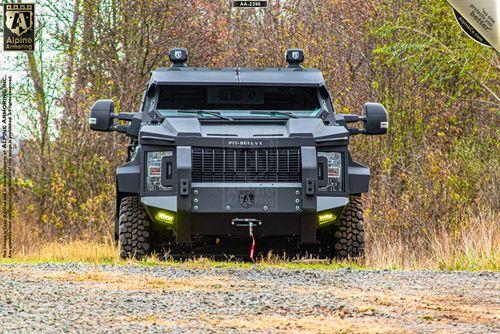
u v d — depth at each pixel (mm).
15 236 36125
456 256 26188
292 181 24703
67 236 36719
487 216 30453
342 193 24922
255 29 51656
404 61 38594
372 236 32312
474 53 36438
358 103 40562
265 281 19562
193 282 19188
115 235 27469
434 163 33875
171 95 26688
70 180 39188
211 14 53812
